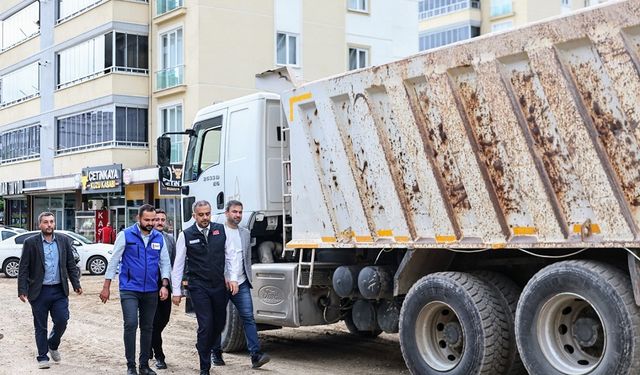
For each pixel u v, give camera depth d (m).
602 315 6.17
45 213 9.70
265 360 9.14
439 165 7.52
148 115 32.72
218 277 8.78
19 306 16.98
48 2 37.56
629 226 6.03
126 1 32.38
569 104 6.36
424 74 7.50
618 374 6.04
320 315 9.32
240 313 9.22
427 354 7.71
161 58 32.16
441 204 7.50
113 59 32.22
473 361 7.21
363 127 8.23
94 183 33.25
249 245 9.27
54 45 37.03
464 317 7.31
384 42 34.97
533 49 6.56
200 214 8.80
